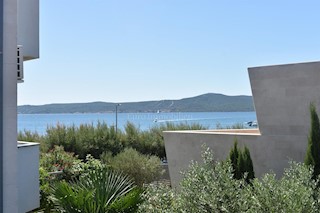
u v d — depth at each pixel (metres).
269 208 4.97
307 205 5.13
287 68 10.31
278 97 10.49
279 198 4.96
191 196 5.52
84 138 19.98
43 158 13.64
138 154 16.30
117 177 7.59
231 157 8.91
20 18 8.96
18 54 7.84
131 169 14.79
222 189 5.29
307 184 5.88
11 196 6.43
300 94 10.10
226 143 11.68
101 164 14.41
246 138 11.16
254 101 10.94
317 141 8.00
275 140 10.52
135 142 20.97
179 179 13.12
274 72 10.54
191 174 5.89
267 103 10.69
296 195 5.11
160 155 21.08
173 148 13.41
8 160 6.41
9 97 6.45
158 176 15.52
